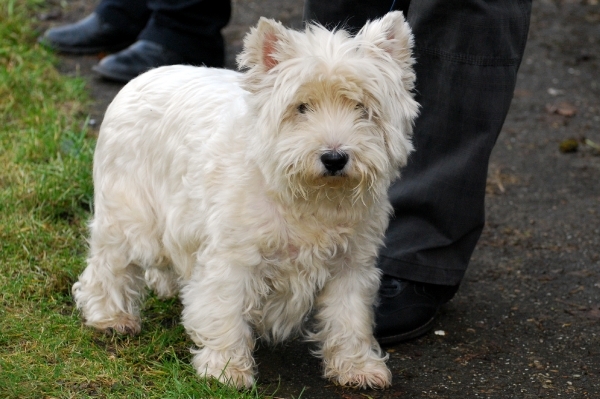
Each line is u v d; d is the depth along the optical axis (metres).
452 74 3.92
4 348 3.70
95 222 3.98
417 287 4.14
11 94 6.46
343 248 3.51
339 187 3.30
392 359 3.96
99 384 3.50
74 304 4.23
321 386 3.68
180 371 3.60
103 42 7.64
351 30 4.22
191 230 3.65
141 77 4.00
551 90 7.89
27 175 5.32
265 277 3.55
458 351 4.05
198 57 7.18
